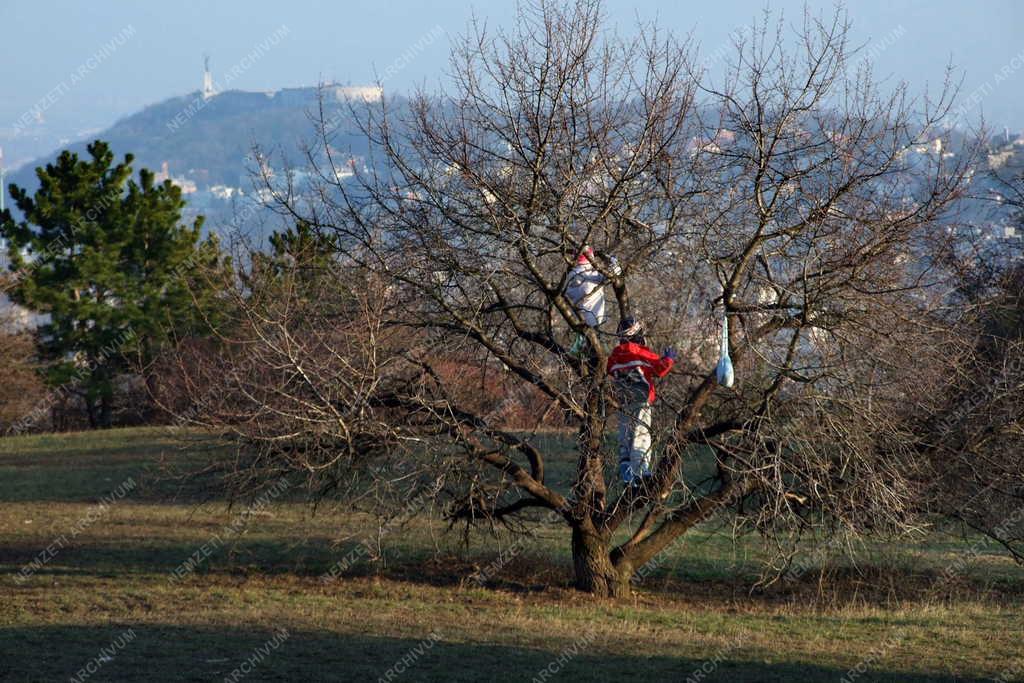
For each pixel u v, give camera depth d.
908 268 55.97
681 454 55.94
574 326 55.81
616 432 59.69
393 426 58.56
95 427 189.25
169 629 48.81
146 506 100.81
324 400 57.16
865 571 73.94
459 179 55.44
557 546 80.12
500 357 57.62
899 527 56.41
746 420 56.03
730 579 71.94
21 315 181.38
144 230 177.62
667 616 56.84
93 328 179.25
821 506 55.91
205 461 74.94
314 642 46.06
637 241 55.78
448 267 56.25
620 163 53.72
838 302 55.88
